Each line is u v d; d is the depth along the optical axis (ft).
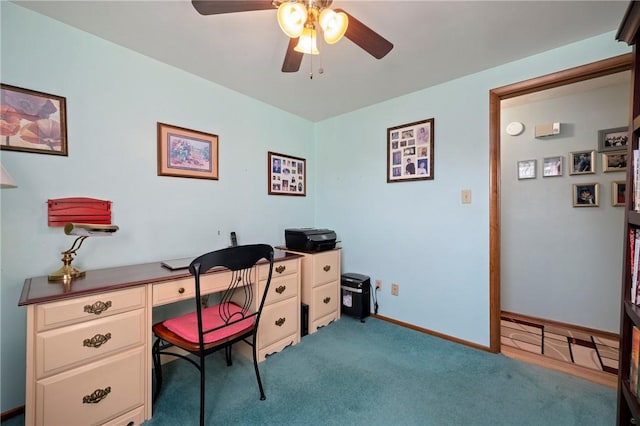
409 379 5.62
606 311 7.75
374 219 8.89
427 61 6.28
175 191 6.55
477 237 6.89
